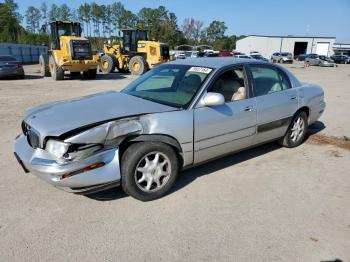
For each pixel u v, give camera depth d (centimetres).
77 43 1762
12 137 614
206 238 308
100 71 2495
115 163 339
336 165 487
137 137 354
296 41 7144
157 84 452
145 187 369
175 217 342
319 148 562
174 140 377
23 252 286
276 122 496
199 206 364
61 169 317
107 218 338
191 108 390
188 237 309
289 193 397
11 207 355
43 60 1978
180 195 388
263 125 473
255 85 465
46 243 298
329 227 328
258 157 513
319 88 591
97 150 333
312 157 518
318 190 407
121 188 402
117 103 396
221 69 427
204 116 396
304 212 355
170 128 368
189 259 280
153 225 327
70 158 322
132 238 306
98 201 370
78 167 320
